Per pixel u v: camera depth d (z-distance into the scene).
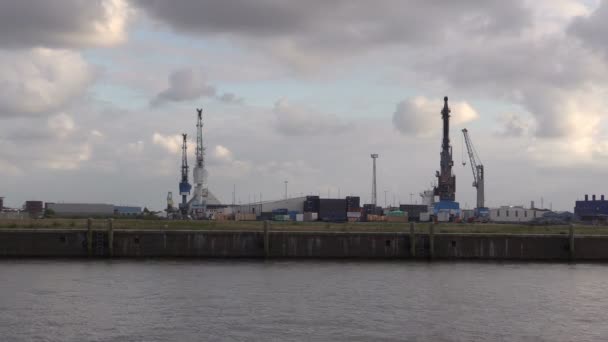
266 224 108.38
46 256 106.56
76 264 98.50
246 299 70.62
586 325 60.16
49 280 82.25
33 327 56.31
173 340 52.62
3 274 87.25
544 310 66.94
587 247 111.56
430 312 64.81
